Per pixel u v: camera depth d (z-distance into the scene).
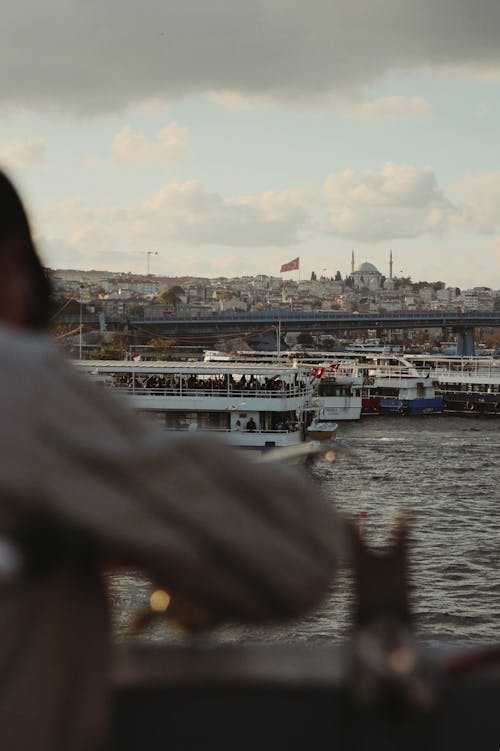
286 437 58.88
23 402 1.63
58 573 1.73
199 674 2.11
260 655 2.21
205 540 1.62
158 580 1.67
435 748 2.14
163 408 59.44
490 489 53.44
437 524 42.22
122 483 1.61
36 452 1.60
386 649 1.99
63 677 1.72
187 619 2.08
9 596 1.69
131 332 190.88
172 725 2.15
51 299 1.92
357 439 82.19
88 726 1.75
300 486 1.77
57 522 1.61
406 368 118.69
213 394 59.78
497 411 113.56
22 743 1.67
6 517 1.61
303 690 2.10
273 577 1.66
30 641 1.69
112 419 1.71
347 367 117.25
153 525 1.60
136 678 2.12
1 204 1.82
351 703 2.03
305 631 23.92
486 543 37.62
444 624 26.69
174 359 170.00
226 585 1.64
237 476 1.69
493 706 2.16
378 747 2.03
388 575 2.07
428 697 1.97
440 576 32.06
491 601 29.03
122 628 16.34
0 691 1.67
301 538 1.71
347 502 47.00
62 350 1.80
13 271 1.84
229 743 2.14
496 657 2.21
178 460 1.65
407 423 100.69
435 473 59.41
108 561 1.74
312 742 2.13
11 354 1.68
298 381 63.75
